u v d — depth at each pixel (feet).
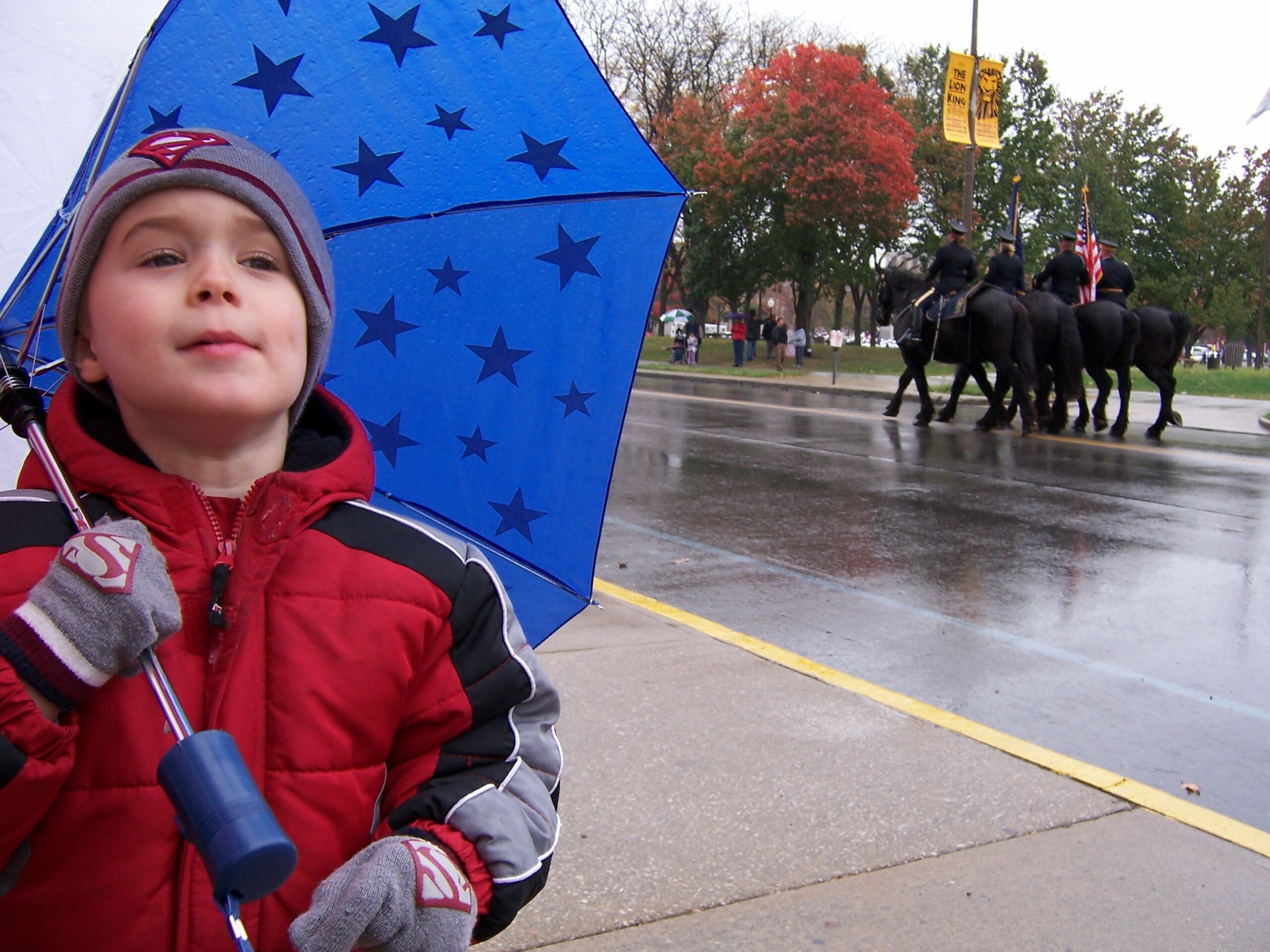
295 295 4.13
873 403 68.95
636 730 13.69
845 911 9.77
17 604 3.67
